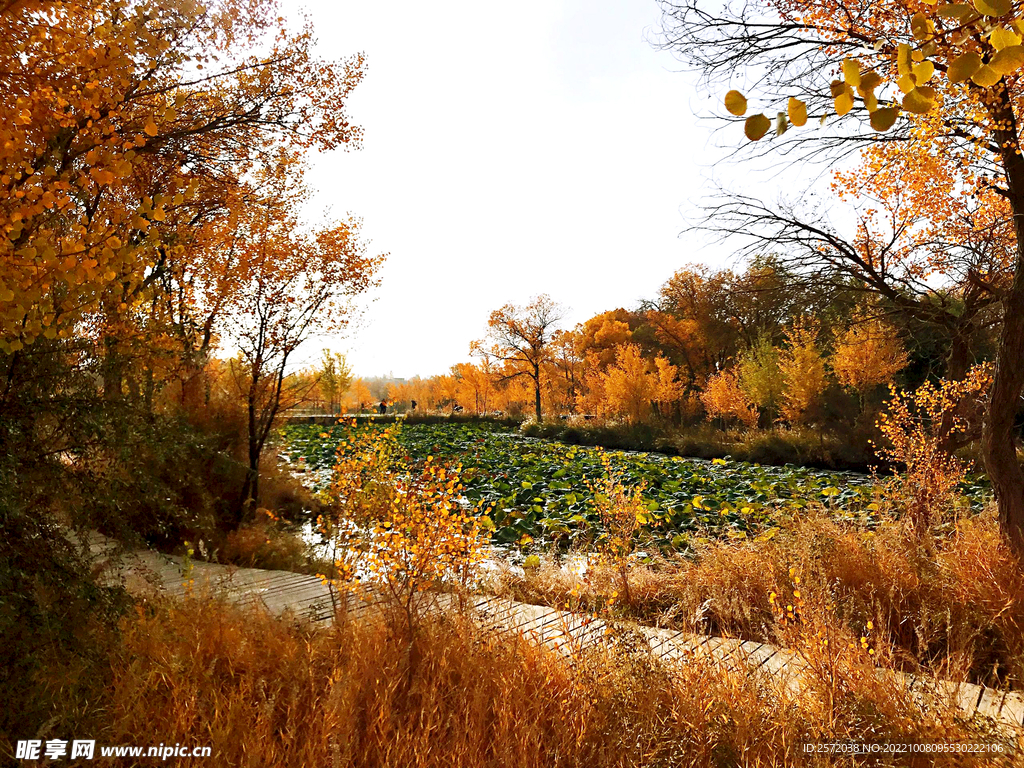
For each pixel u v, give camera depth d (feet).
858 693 10.75
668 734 10.19
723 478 50.65
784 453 65.51
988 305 20.93
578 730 10.20
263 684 11.04
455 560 13.52
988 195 19.77
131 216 11.24
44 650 10.25
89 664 10.87
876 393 67.56
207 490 25.98
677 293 93.35
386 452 22.39
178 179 11.18
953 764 9.42
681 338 105.91
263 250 28.32
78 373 12.69
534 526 34.99
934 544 18.61
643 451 81.87
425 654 11.91
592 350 143.95
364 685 11.02
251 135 27.43
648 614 18.19
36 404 11.84
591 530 32.27
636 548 27.17
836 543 18.56
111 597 12.12
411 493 13.88
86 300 11.39
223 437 29.63
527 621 14.82
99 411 12.73
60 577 11.38
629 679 11.41
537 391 126.21
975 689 12.52
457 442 79.51
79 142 11.70
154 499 14.26
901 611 15.79
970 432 21.86
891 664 12.27
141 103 19.10
